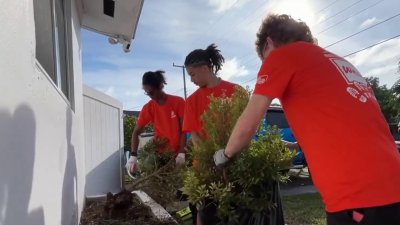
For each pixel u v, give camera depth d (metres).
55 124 2.58
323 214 5.46
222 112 2.61
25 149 1.69
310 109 1.83
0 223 1.33
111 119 7.43
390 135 1.87
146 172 4.49
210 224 2.51
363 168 1.67
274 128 2.69
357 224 1.65
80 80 5.57
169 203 4.48
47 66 2.79
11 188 1.46
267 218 2.52
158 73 4.61
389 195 1.64
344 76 1.90
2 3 1.38
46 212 2.15
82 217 4.74
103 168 6.95
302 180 8.91
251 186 2.49
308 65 1.88
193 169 2.62
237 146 2.01
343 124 1.75
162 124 4.65
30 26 1.86
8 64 1.44
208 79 3.28
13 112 1.51
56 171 2.58
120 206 4.48
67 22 4.28
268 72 1.92
